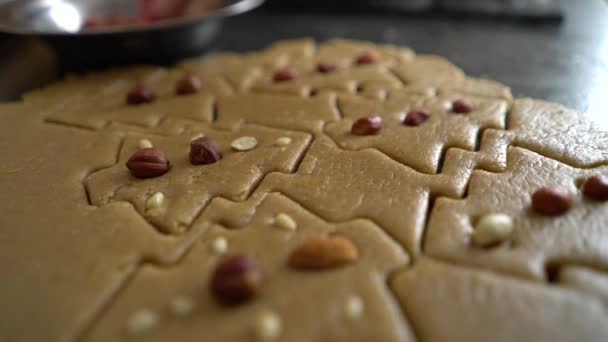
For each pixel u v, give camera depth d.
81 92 0.32
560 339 0.17
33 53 0.38
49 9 0.37
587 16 0.41
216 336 0.17
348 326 0.17
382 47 0.37
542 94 0.31
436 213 0.21
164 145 0.26
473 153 0.24
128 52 0.35
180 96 0.31
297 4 0.45
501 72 0.34
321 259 0.19
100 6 0.39
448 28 0.41
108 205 0.23
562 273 0.19
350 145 0.25
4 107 0.30
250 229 0.21
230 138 0.26
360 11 0.44
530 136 0.25
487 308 0.18
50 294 0.19
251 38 0.41
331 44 0.38
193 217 0.22
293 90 0.31
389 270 0.19
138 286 0.19
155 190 0.23
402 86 0.31
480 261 0.19
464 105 0.27
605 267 0.19
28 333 0.18
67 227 0.22
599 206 0.21
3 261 0.20
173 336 0.18
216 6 0.38
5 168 0.25
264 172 0.24
